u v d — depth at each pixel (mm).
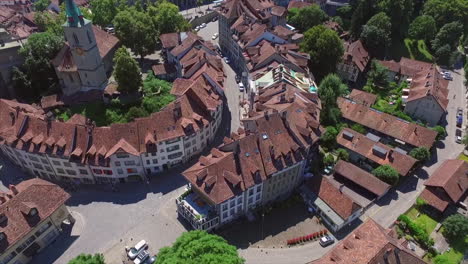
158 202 82562
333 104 107062
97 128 83438
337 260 60250
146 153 83750
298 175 84062
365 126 106125
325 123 104812
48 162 85125
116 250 72750
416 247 74562
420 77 125625
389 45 152750
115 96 103625
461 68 151375
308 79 111250
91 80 105125
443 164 93062
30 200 69875
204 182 71562
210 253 57312
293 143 79500
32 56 105875
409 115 115438
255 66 114312
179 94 99750
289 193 86312
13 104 94375
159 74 119938
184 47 120750
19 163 91000
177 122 87000
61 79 106375
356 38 156625
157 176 89250
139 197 83750
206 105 92562
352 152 96312
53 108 102000
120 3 151000
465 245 76000
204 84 98688
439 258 70188
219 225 76688
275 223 79250
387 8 155625
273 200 83938
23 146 83625
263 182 75875
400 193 87625
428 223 80625
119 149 80062
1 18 156625
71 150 82625
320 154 95000
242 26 132000
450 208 84875
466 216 82938
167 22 141125
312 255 72750
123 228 76938
